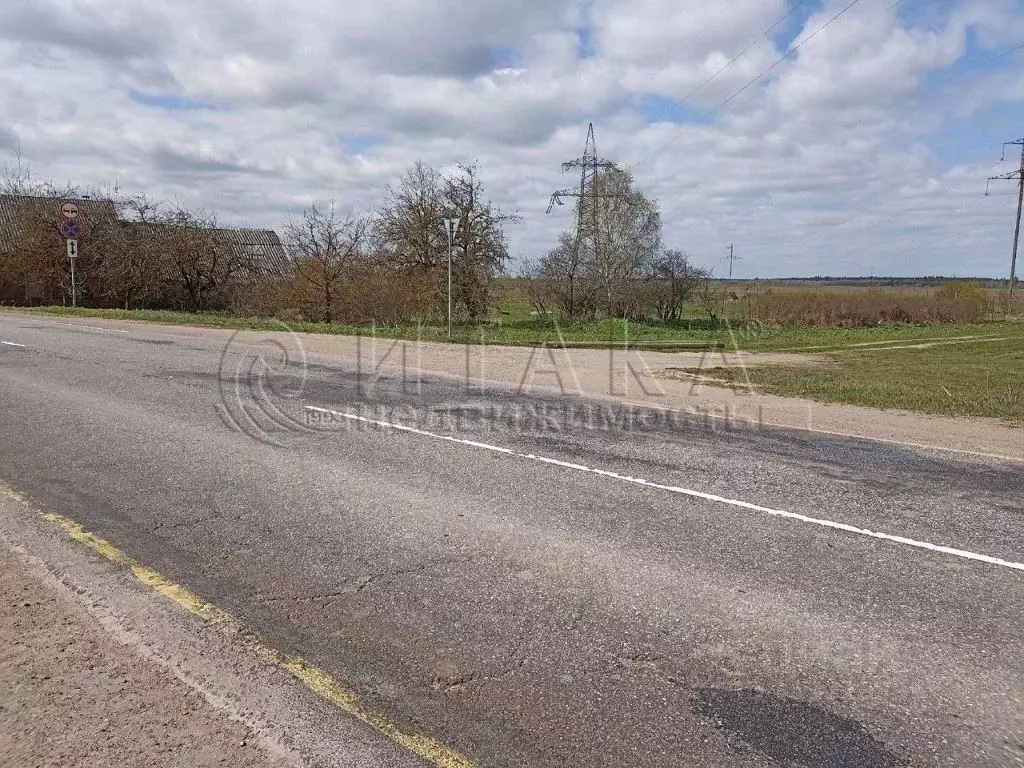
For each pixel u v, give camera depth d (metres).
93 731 2.84
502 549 4.85
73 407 9.07
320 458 7.03
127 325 21.70
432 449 7.50
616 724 3.03
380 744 2.85
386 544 4.90
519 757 2.81
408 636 3.70
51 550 4.64
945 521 5.58
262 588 4.20
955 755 2.88
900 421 9.49
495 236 30.05
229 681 3.23
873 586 4.41
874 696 3.27
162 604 3.95
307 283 25.03
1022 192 53.78
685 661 3.52
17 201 35.62
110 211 34.44
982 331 30.58
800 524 5.45
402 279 25.80
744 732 2.99
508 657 3.52
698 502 5.93
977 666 3.54
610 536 5.12
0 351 14.36
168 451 7.13
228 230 36.62
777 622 3.93
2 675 3.21
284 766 2.69
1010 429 9.04
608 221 36.53
